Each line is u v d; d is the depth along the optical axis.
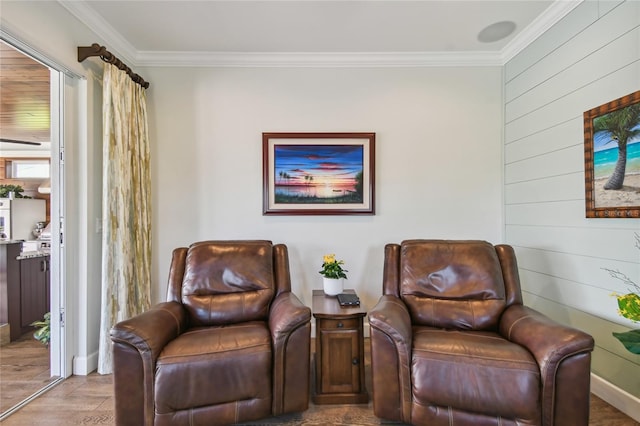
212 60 2.84
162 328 1.71
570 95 2.16
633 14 1.73
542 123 2.43
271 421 1.77
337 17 2.33
